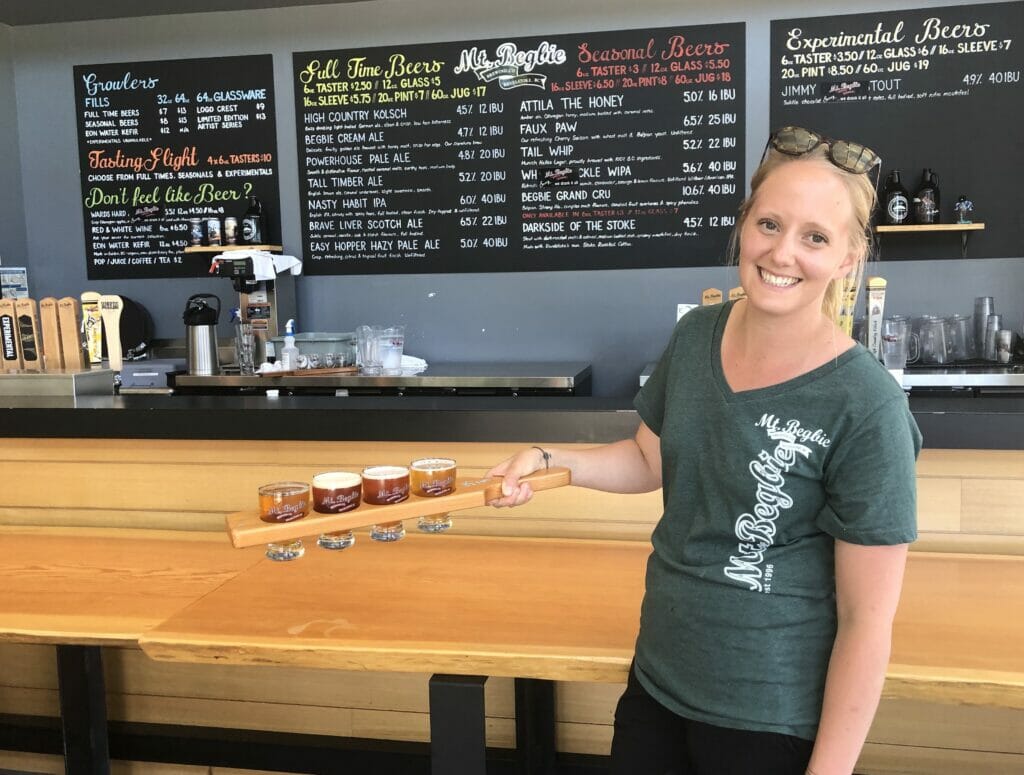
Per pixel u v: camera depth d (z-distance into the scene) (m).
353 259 4.54
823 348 1.09
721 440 1.12
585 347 4.41
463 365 4.38
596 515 2.10
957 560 1.88
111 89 4.64
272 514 1.46
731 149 4.17
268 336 4.34
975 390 3.55
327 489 1.51
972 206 4.00
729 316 1.21
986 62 3.93
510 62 4.30
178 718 2.22
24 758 2.29
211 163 4.61
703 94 4.16
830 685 1.07
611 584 1.76
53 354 2.52
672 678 1.17
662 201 4.26
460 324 4.50
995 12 3.90
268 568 1.89
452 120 4.38
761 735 1.11
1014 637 1.46
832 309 1.14
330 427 2.09
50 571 1.92
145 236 4.71
